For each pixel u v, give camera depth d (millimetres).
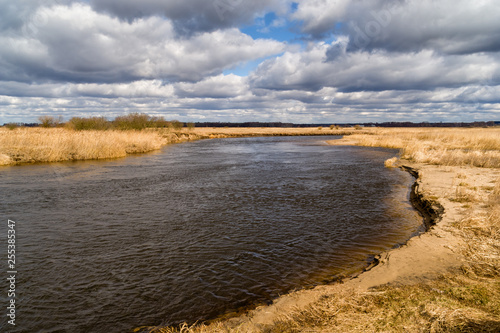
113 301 5508
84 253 7609
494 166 19703
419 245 6891
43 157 25562
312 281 6020
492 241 6883
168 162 26906
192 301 5449
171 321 4898
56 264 7000
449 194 11828
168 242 8328
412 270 5629
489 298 4270
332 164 25516
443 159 22453
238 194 14180
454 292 4555
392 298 4520
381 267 5879
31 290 5891
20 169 21297
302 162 27125
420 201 11883
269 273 6457
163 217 10617
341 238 8508
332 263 6867
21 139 27625
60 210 11469
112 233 9039
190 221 10148
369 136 66438
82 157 27891
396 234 8727
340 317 4090
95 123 48438
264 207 11891
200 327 4461
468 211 9344
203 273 6520
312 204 12320
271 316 4426
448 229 7867
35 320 4977
